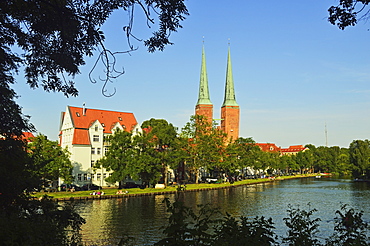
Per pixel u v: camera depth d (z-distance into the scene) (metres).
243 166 108.75
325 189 81.38
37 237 9.33
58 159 62.66
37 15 12.68
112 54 11.45
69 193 62.47
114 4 11.89
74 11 12.37
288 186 92.44
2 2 12.27
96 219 39.34
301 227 10.40
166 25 12.21
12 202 14.47
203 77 142.12
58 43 13.36
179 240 8.35
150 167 70.56
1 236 8.68
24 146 16.52
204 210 9.32
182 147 89.44
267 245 9.60
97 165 69.88
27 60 14.42
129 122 94.06
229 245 8.89
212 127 98.75
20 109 16.14
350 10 10.48
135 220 38.69
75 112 85.00
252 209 47.31
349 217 10.47
